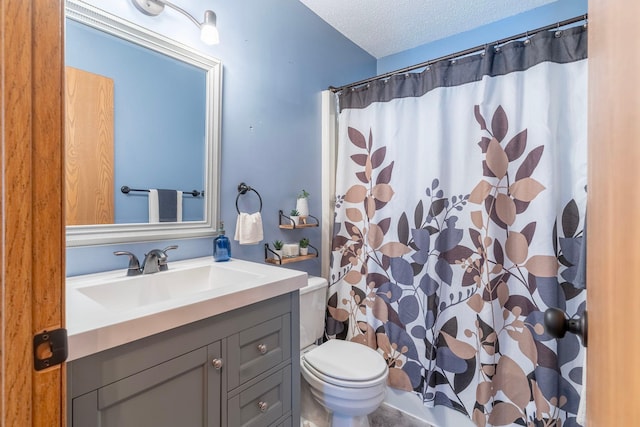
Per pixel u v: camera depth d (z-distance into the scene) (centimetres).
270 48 174
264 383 108
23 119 43
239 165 159
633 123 35
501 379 153
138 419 75
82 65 110
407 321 179
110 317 73
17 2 43
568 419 141
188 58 137
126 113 121
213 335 91
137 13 122
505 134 153
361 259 198
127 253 115
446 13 199
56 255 47
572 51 141
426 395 167
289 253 178
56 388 47
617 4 41
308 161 200
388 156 189
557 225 142
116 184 119
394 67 252
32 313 45
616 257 40
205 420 90
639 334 33
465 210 163
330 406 143
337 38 220
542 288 141
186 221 139
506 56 152
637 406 34
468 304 161
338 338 202
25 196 44
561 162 143
